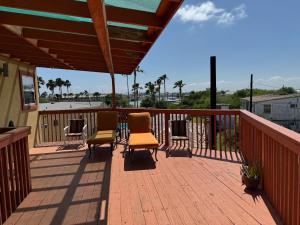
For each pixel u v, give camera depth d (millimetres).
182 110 6086
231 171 4324
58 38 4031
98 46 4406
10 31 3430
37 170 4723
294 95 27562
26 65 6750
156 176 4184
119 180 4062
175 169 4520
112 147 5719
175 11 2633
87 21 3502
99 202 3283
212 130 5941
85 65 7184
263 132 3398
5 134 2980
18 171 3289
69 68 7742
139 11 3062
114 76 7625
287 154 2516
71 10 2758
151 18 3100
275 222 2639
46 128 7926
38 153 6082
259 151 3701
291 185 2412
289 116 27469
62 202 3324
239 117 5457
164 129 6797
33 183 4047
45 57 5742
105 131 6422
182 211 2949
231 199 3221
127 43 4543
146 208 3059
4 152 2912
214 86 6562
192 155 5457
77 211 3055
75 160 5355
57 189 3777
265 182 3361
